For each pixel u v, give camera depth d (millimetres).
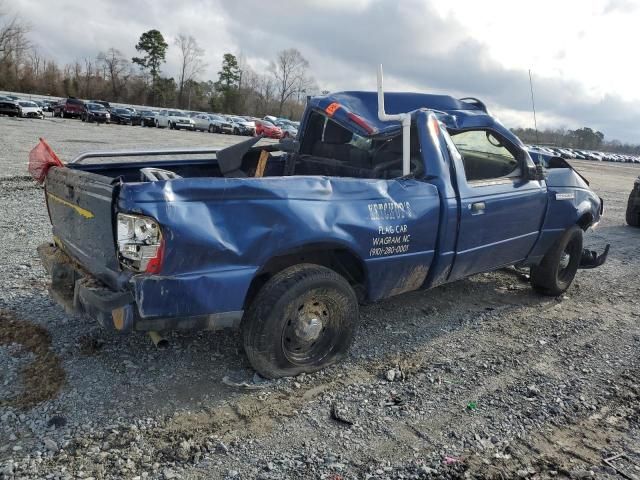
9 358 3654
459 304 5422
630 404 3664
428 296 5582
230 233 3129
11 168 12297
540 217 5289
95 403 3217
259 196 3236
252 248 3209
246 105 94688
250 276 3234
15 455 2727
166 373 3619
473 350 4352
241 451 2896
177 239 2953
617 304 5836
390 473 2793
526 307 5496
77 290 3297
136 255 2936
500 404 3547
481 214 4516
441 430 3213
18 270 5387
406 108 4980
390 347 4293
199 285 3070
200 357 3867
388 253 3879
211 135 39344
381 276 3939
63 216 3871
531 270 5797
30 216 7824
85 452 2793
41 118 40031
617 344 4691
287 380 3609
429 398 3557
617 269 7426
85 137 24125
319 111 5094
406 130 4141
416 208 4016
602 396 3746
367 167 4984
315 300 3584
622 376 4074
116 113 44375
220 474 2709
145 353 3857
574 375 4035
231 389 3486
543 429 3301
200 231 3016
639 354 4508
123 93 90062
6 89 79500
